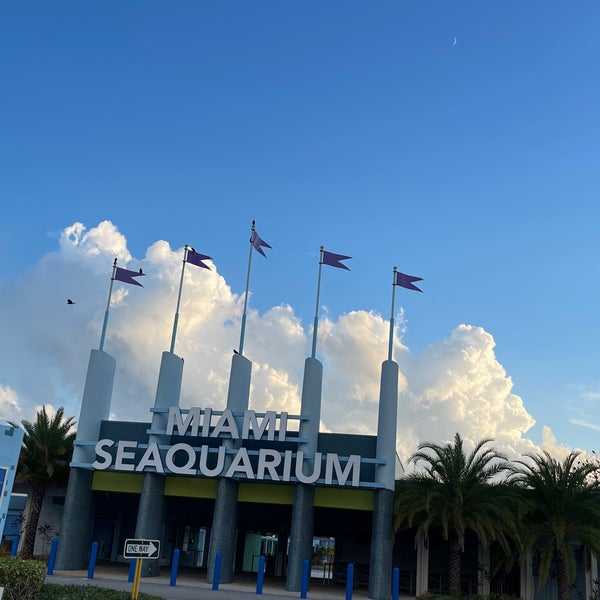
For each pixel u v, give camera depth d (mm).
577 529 33500
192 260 41969
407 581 42219
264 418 36219
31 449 41125
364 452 37312
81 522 37531
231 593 30391
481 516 33094
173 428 38406
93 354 39656
